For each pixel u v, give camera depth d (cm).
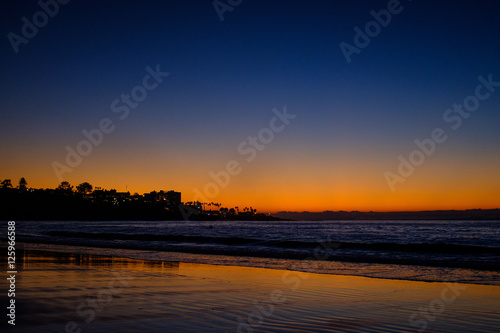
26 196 18412
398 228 9775
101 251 2270
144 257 1930
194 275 1229
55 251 2198
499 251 2227
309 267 1564
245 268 1488
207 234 6366
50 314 622
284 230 8681
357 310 709
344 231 7938
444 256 2036
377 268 1537
